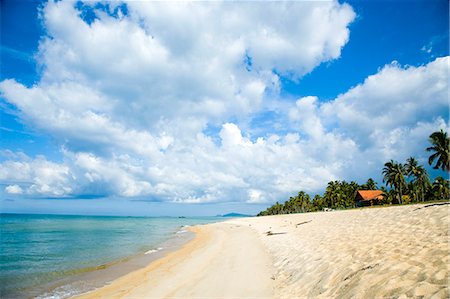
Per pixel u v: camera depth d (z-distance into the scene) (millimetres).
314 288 10094
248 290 12266
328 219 30984
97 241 42312
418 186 76750
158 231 66938
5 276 19375
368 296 7438
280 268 14938
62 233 59344
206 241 37938
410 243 11125
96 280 17797
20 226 85625
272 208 164125
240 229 54344
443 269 7289
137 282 16609
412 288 6777
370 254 11148
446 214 14836
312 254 14680
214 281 14539
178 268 19531
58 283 17266
